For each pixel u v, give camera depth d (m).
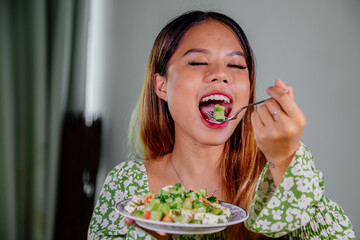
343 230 0.95
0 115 2.37
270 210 0.83
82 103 2.51
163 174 1.15
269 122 0.80
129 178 1.15
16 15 2.38
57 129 2.45
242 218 0.80
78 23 2.46
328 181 2.57
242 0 2.54
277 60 2.55
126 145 2.54
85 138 2.50
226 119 0.99
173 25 1.12
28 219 2.43
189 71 1.03
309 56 2.56
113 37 2.57
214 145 1.04
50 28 2.42
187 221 0.77
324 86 2.56
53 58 2.42
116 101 2.57
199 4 2.52
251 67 1.15
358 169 2.59
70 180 2.48
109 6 2.57
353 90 2.58
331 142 2.57
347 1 2.57
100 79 2.58
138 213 0.83
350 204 2.58
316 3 2.56
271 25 2.55
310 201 0.82
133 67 2.57
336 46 2.57
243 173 1.12
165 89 1.15
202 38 1.05
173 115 1.08
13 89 2.38
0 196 2.37
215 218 0.77
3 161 2.36
